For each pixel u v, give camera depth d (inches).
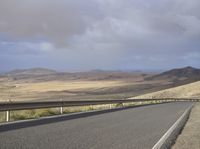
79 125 709.9
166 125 737.6
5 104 789.2
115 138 531.5
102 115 1015.6
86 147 442.9
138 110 1337.4
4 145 439.8
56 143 467.5
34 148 423.8
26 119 824.3
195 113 1245.1
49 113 1045.2
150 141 505.7
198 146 482.0
